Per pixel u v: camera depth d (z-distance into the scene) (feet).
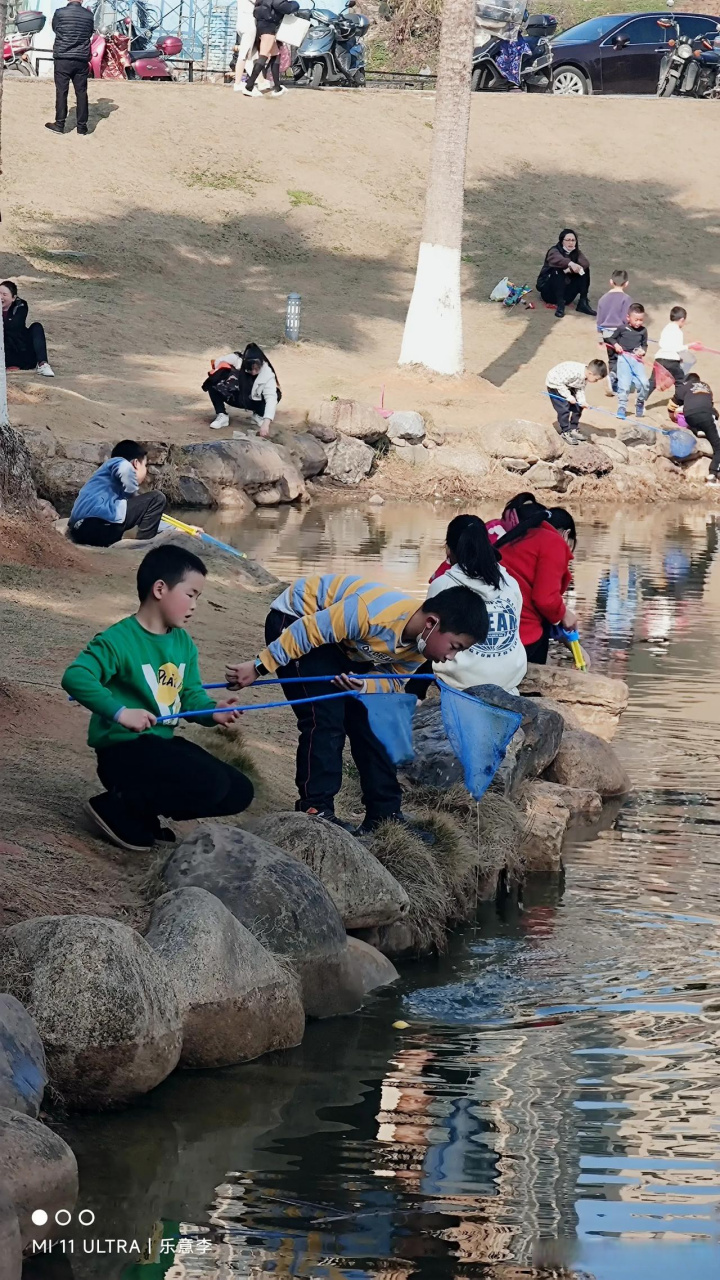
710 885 25.40
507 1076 17.78
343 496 69.21
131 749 20.94
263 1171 15.26
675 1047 18.69
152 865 20.62
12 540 38.99
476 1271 13.56
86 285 87.66
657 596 51.08
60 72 101.40
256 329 86.94
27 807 21.83
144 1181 14.90
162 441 63.82
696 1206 14.78
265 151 107.86
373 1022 19.40
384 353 86.63
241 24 114.42
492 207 107.86
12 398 64.08
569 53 125.49
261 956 18.37
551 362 88.84
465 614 21.84
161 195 99.96
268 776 25.93
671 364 81.15
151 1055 16.42
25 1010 15.87
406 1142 15.98
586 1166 15.53
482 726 22.67
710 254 106.83
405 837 23.41
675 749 33.65
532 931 23.12
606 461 75.36
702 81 127.75
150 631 21.47
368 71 125.80
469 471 72.84
